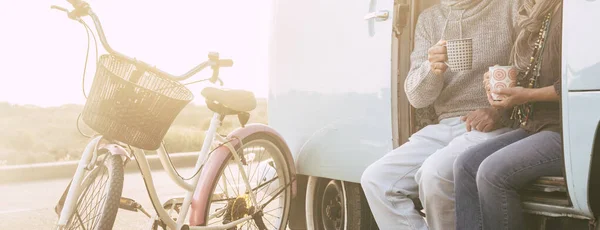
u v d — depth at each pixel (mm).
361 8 3635
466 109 3191
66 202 3170
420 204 3336
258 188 4000
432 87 3174
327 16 3912
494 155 2633
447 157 2914
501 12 3139
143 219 5961
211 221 3846
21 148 12461
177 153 11805
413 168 3189
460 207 2746
